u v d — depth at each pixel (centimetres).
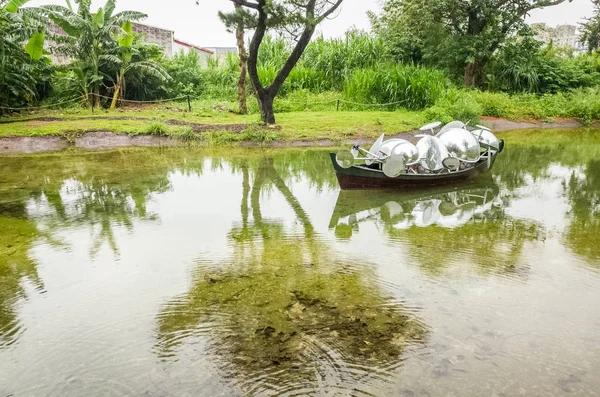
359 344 348
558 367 321
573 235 590
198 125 1437
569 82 2234
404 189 831
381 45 2173
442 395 293
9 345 356
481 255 524
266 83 1953
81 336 367
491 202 760
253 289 440
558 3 2031
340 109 1828
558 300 418
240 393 298
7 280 467
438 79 1867
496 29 2073
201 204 746
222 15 1180
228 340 356
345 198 785
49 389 306
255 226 636
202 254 530
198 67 2198
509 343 350
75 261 513
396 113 1678
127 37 1595
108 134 1320
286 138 1335
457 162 834
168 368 325
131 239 582
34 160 1114
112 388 306
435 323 378
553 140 1445
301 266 493
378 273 475
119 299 425
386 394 295
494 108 1800
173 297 426
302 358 332
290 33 1270
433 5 2036
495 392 296
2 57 1426
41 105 1669
